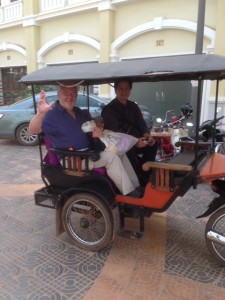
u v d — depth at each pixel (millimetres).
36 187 4984
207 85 8250
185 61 2504
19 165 6246
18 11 13422
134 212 3123
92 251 3152
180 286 2635
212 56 2547
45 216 3949
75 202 3170
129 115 3826
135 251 3158
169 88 9883
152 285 2648
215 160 3139
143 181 3551
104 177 3047
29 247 3236
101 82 3600
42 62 13062
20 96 12750
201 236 3447
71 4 11281
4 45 14508
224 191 2875
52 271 2842
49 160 3338
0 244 3291
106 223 3020
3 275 2781
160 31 9492
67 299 2492
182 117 6031
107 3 10078
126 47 10367
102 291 2580
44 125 3086
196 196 4535
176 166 2752
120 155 3254
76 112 3295
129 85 3666
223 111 8188
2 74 15797
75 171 3123
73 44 11969
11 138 8047
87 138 3184
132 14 9977
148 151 3881
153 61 2682
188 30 8859
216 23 7980
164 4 9211
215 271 2834
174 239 3385
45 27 12656
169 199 2898
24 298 2508
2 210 4129
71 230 3256
